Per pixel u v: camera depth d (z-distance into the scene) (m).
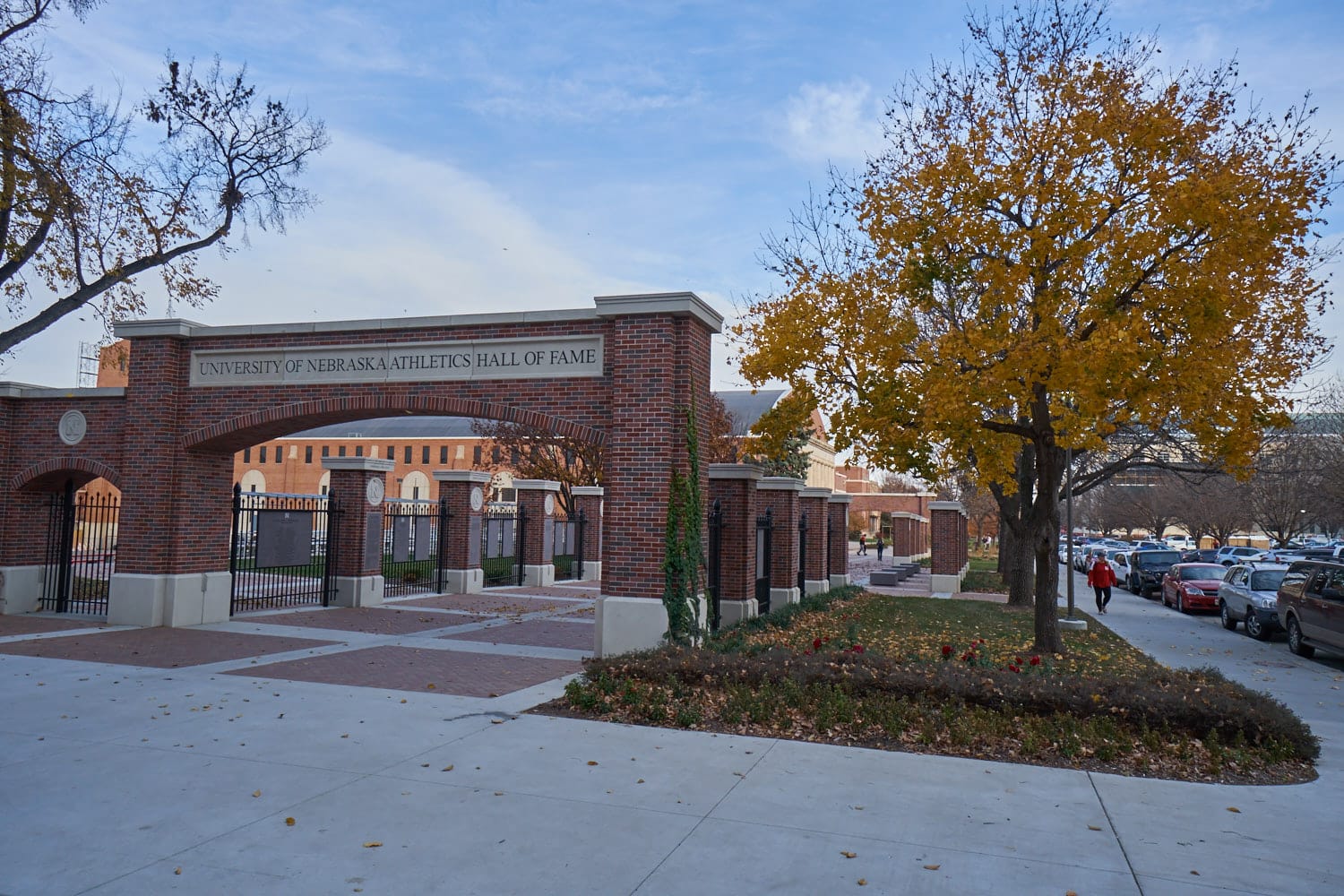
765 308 17.25
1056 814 6.57
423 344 15.17
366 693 10.57
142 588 16.34
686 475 13.61
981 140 14.12
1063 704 8.82
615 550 13.66
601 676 10.27
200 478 16.91
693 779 7.33
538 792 6.92
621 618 13.45
